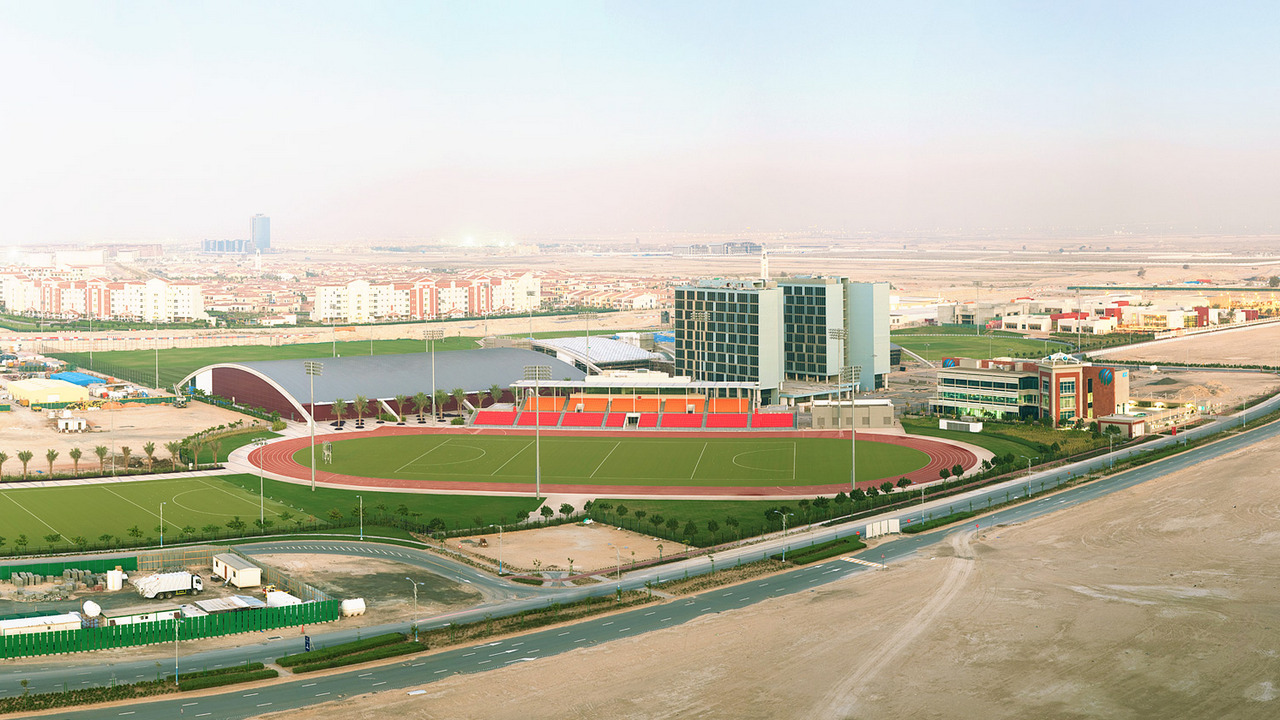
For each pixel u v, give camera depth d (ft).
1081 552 552.41
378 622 458.09
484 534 599.16
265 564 520.83
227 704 372.99
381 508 643.04
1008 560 540.11
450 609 475.31
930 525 605.73
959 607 470.80
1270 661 407.85
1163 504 642.63
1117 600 476.95
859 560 546.26
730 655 419.33
